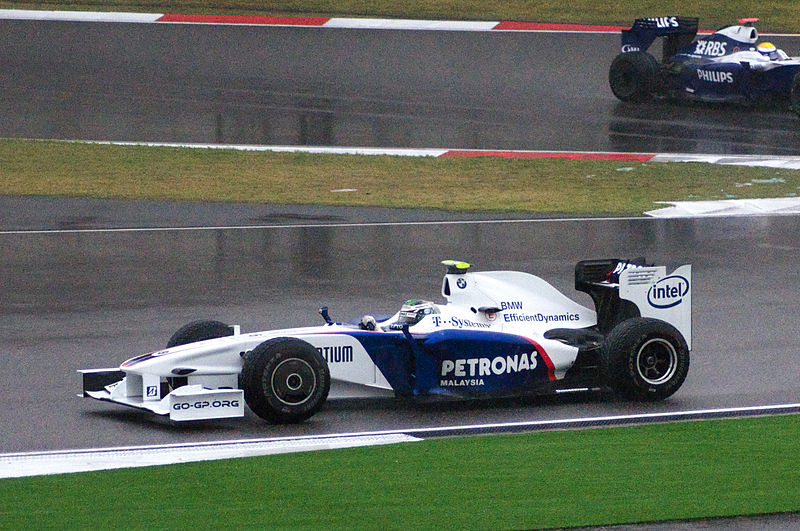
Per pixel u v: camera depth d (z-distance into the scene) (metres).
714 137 97.62
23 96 115.06
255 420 33.16
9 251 60.25
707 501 25.70
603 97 116.12
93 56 131.75
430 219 70.50
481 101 115.00
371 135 100.88
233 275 54.91
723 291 51.59
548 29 144.38
